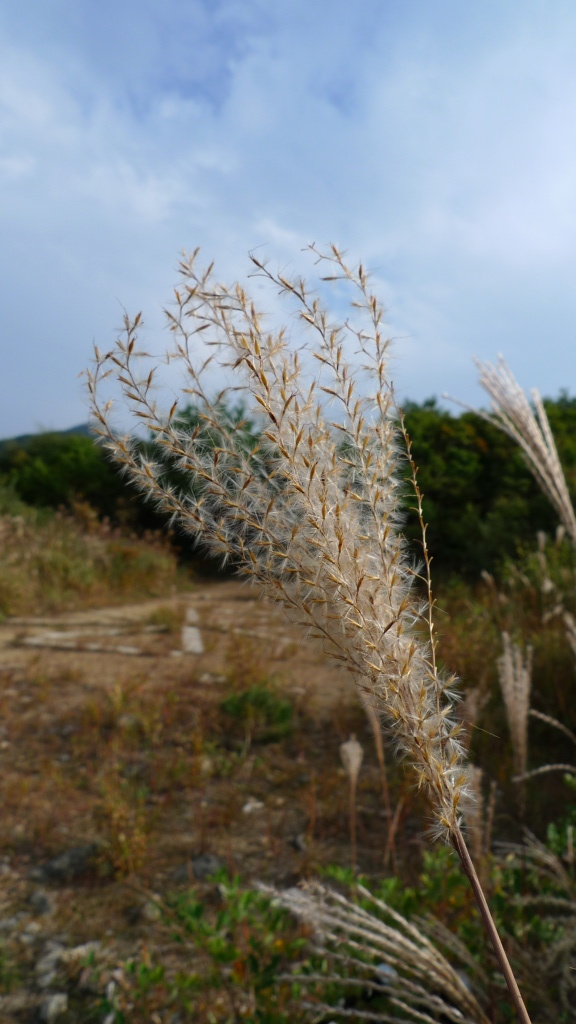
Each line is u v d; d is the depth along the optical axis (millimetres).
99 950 2633
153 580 11797
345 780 4043
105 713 4871
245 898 2207
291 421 750
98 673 6008
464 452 12398
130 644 7227
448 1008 1319
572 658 4602
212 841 3395
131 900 2938
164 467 784
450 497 12156
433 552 11102
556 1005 1902
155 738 4488
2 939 2713
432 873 2588
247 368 734
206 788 3961
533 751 4199
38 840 3342
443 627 5547
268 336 755
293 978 1575
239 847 3350
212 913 2795
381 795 3861
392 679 755
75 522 14258
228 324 750
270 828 3508
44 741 4512
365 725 4801
